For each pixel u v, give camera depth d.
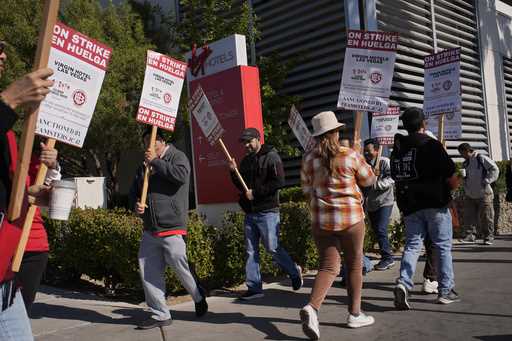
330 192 5.04
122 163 18.39
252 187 6.69
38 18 12.20
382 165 8.16
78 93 4.09
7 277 2.54
